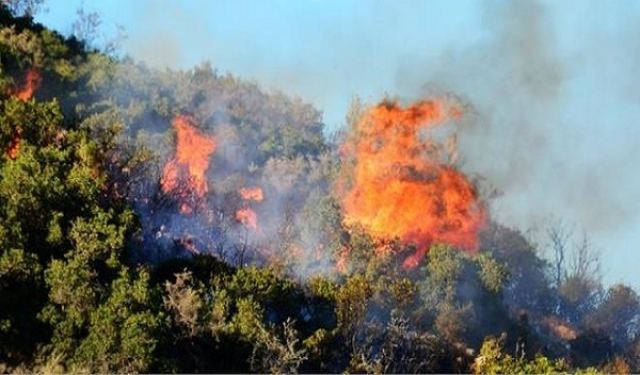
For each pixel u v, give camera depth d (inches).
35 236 1932.8
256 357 1937.7
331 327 2226.9
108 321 1764.3
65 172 2122.3
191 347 1892.2
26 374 1700.3
